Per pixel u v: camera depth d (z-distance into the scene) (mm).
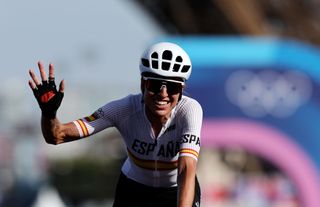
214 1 68750
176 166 19625
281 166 57875
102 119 19250
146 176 19953
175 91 18500
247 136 57625
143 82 18688
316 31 72312
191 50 57562
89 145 187375
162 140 19203
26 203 77625
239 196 62406
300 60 57562
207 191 62625
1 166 113875
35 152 87062
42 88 18578
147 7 72688
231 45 57531
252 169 62500
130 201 20359
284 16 71500
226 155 62750
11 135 117875
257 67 57531
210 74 57469
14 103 164750
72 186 147625
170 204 20219
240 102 57719
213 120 57562
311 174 57781
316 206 57969
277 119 57906
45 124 18812
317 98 57562
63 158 165500
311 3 72688
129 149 19734
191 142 18500
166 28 73562
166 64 18234
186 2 70438
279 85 57688
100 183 146750
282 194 60344
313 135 57688
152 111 18672
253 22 69312
